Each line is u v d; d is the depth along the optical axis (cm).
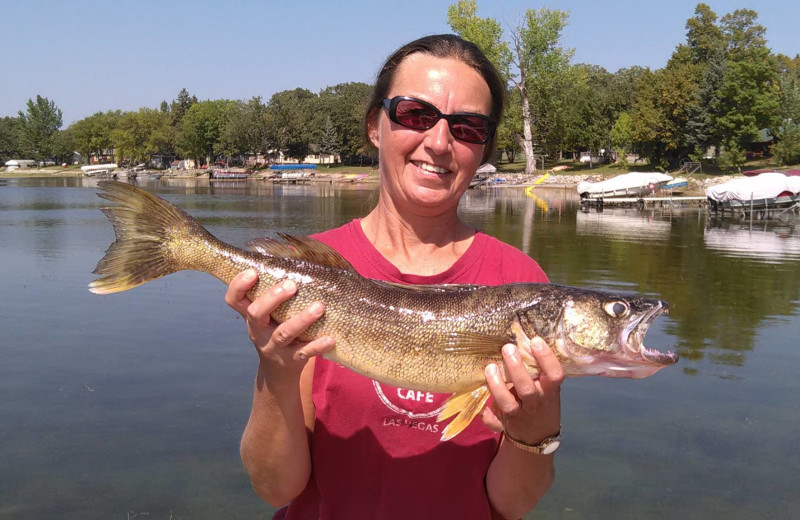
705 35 2012
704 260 529
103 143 3675
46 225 770
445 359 70
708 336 297
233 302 65
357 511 68
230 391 225
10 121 4553
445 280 75
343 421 69
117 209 77
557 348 74
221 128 3144
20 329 296
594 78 2609
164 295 367
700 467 176
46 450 182
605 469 176
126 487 165
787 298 380
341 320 71
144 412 208
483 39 1742
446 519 67
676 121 1808
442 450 68
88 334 289
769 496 163
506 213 1038
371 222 81
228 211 1058
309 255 74
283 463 67
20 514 152
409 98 71
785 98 1748
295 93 3638
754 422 203
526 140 2027
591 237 699
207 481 168
